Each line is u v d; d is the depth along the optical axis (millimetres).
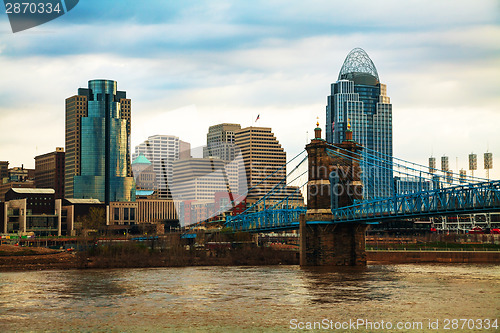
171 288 148250
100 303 124125
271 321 104375
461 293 135250
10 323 104438
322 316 108438
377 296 131375
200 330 97938
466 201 174125
